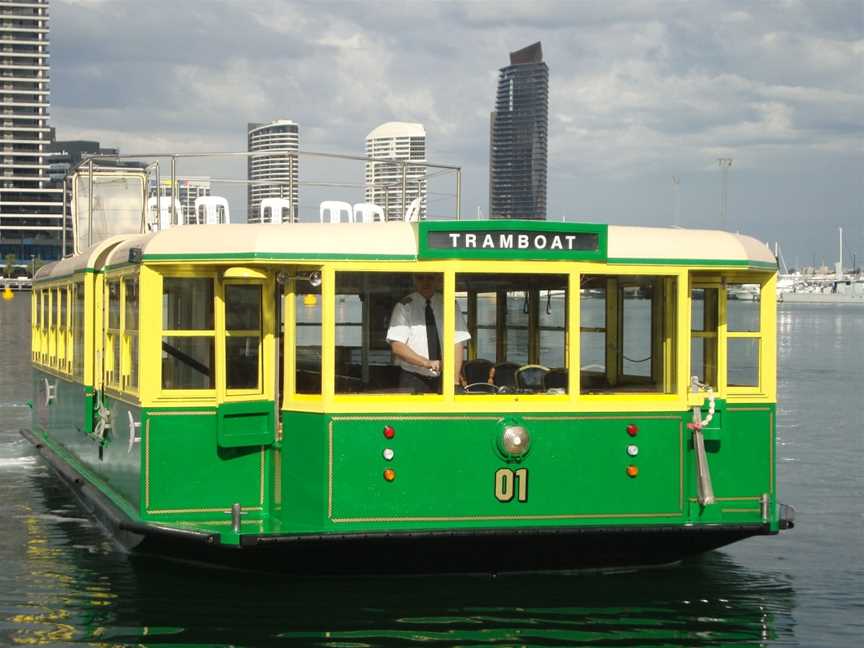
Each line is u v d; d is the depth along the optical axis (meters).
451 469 10.95
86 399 14.68
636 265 11.20
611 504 11.19
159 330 11.21
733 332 11.76
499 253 10.95
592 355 11.23
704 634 10.57
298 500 11.04
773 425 11.79
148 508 11.23
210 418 11.30
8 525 15.31
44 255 198.12
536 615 10.84
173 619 10.69
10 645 10.08
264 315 11.38
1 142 195.50
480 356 11.21
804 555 14.16
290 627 10.43
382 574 11.60
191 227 11.19
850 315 166.12
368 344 10.91
